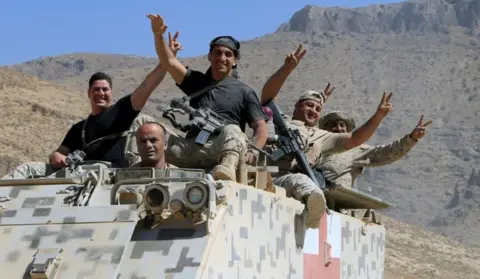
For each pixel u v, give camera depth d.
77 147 11.84
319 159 13.77
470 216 160.62
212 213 9.38
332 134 13.94
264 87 13.75
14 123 59.91
